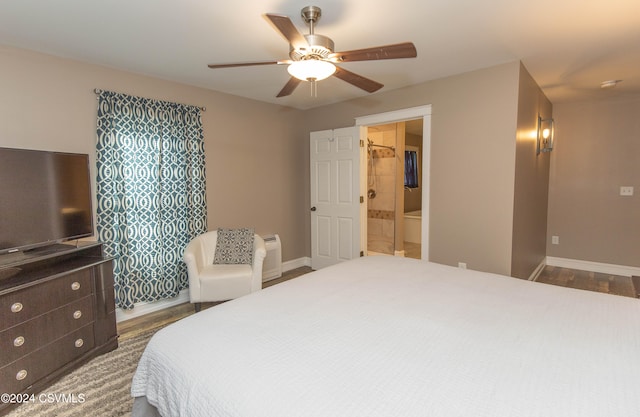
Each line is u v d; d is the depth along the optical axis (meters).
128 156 3.06
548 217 4.84
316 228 4.73
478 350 1.22
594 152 4.47
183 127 3.43
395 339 1.31
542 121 4.05
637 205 4.25
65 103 2.75
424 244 3.66
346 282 2.03
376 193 5.79
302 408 0.93
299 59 1.95
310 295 1.80
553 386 1.01
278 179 4.58
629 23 2.25
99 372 2.25
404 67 3.11
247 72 3.16
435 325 1.43
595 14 2.12
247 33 2.37
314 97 4.15
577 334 1.34
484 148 3.16
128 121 3.04
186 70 3.10
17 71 2.52
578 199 4.61
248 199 4.20
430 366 1.12
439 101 3.44
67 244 2.59
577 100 4.45
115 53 2.70
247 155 4.16
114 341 2.58
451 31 2.36
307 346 1.26
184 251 3.26
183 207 3.45
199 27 2.27
